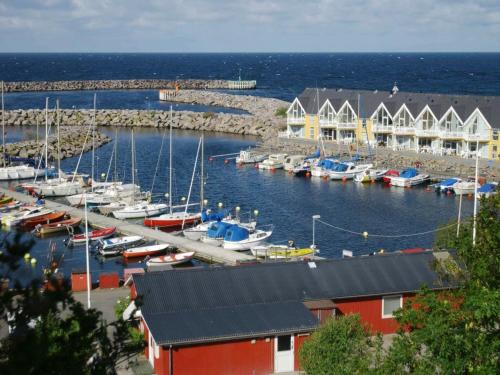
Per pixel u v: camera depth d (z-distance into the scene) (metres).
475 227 29.23
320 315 38.19
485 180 92.00
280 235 71.69
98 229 74.31
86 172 106.25
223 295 38.44
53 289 17.03
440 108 111.75
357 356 29.09
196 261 62.53
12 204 81.88
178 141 137.75
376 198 88.44
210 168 109.75
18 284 16.17
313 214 80.62
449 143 110.38
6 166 105.50
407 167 102.56
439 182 94.88
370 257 42.94
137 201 83.62
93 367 17.94
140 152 124.81
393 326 40.97
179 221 74.88
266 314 37.00
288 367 36.09
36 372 15.96
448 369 24.52
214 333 34.78
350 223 76.44
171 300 37.56
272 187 95.56
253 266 40.84
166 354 34.12
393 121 116.12
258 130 145.38
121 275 58.25
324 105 125.38
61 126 154.38
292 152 117.44
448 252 43.59
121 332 18.86
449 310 26.61
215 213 77.88
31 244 16.50
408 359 26.11
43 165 109.81
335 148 117.44
